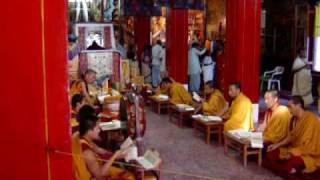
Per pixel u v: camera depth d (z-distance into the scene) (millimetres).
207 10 16766
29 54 1804
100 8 11008
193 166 6297
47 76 1844
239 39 9109
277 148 5980
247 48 9125
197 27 17312
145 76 15008
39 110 1847
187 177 5789
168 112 10117
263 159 6254
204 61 13812
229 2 9273
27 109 1828
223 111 7848
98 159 4141
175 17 12688
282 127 6074
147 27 16672
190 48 14055
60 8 1842
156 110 10555
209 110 8031
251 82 9180
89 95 7516
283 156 5887
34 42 1806
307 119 5750
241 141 6230
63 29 1857
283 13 14656
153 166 4109
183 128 8781
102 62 8359
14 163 1839
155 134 8281
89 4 10820
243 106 7000
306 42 13164
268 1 15352
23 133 1835
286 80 14219
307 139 5672
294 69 11289
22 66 1800
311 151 5656
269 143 6152
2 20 1756
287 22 14477
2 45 1768
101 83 8164
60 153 1897
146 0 13422
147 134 8266
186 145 7461
